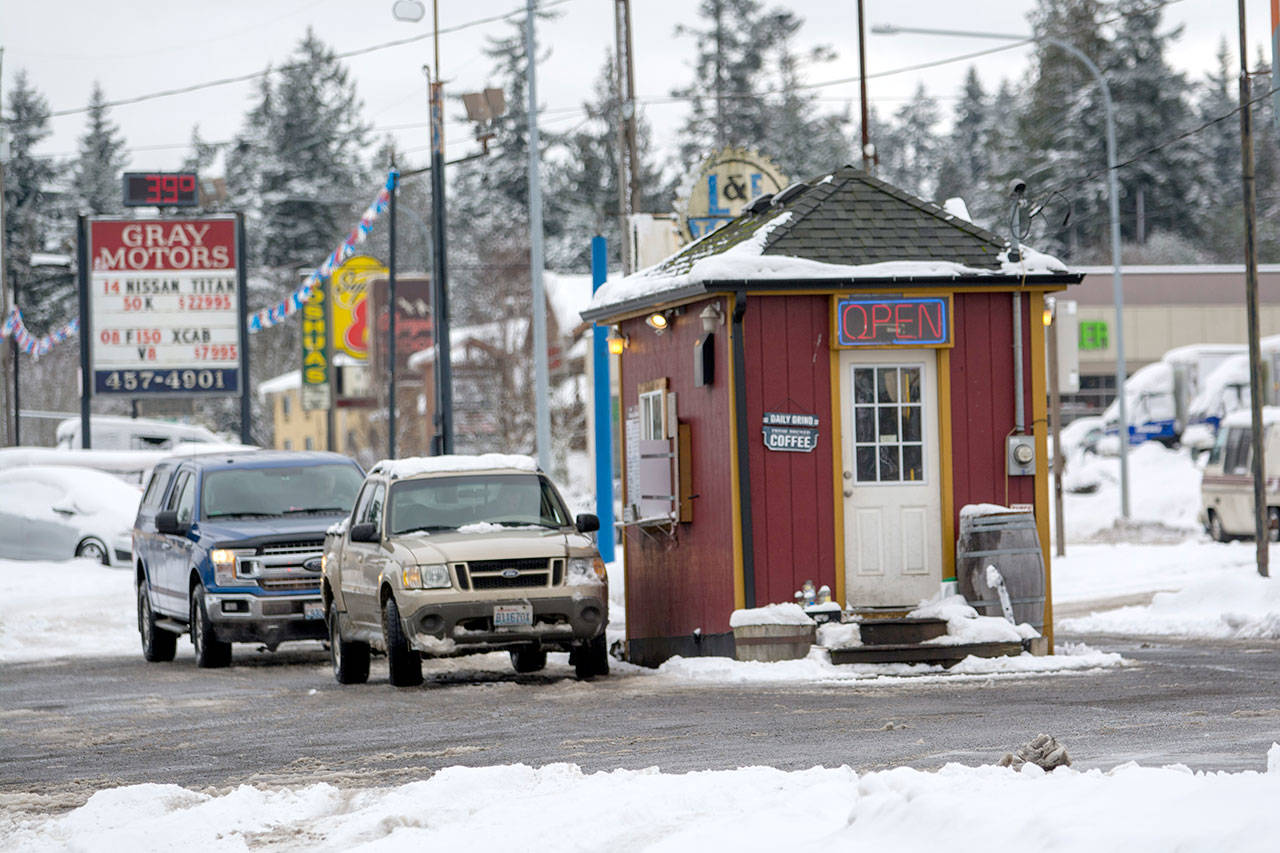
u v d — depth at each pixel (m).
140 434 120.94
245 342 115.38
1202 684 36.94
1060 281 44.69
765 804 20.66
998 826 16.89
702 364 45.06
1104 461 143.38
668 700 37.19
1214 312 193.38
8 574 75.81
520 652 46.28
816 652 42.56
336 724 35.66
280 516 53.91
